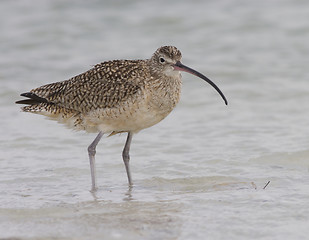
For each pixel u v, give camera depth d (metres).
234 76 29.83
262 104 26.67
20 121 25.33
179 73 18.81
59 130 24.30
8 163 20.69
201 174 19.39
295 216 15.32
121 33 36.00
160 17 37.72
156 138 23.27
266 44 33.56
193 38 34.97
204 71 30.42
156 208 16.25
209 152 21.50
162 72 18.42
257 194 17.16
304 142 21.88
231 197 16.98
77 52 33.47
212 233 14.35
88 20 37.56
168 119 25.45
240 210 15.86
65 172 19.89
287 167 19.70
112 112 18.42
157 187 18.36
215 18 37.31
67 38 35.25
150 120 18.66
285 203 16.28
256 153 21.12
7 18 37.69
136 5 39.69
